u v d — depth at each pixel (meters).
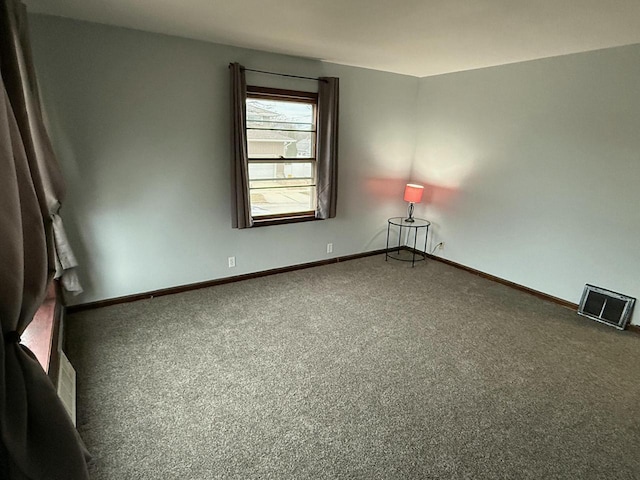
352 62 4.01
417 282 4.20
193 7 2.37
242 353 2.71
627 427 2.11
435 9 2.24
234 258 4.01
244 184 3.68
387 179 4.97
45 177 2.31
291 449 1.89
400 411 2.18
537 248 3.83
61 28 2.72
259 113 3.81
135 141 3.20
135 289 3.52
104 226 3.22
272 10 2.37
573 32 2.64
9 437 1.01
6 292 1.02
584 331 3.18
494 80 3.97
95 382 2.33
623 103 3.05
